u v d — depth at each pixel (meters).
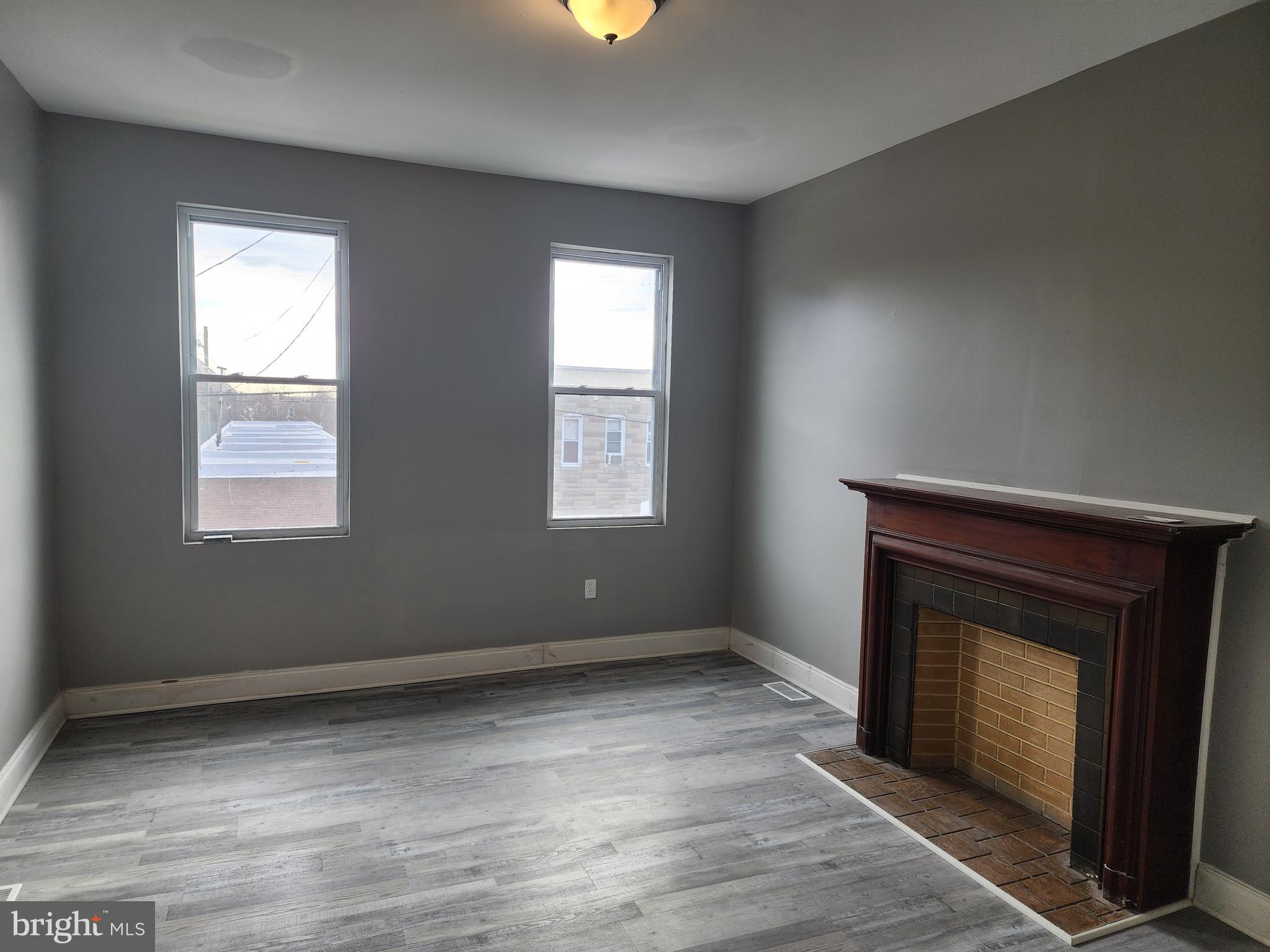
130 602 3.69
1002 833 2.78
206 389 3.81
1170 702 2.31
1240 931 2.30
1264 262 2.26
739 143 3.62
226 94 3.17
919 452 3.50
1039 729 2.92
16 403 3.04
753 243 4.70
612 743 3.50
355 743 3.43
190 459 3.80
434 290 4.12
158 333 3.65
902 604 3.29
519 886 2.42
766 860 2.60
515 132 3.54
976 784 3.16
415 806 2.90
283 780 3.08
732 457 4.86
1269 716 2.27
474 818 2.82
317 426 4.00
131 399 3.62
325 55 2.79
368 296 4.00
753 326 4.70
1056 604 2.62
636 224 4.52
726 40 2.60
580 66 2.83
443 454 4.21
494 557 4.36
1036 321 2.95
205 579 3.80
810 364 4.21
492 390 4.28
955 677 3.28
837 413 4.00
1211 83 2.39
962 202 3.27
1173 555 2.25
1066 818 2.81
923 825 2.83
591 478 4.62
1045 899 2.40
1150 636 2.30
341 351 4.02
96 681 3.66
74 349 3.52
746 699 4.07
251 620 3.90
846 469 3.94
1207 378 2.40
